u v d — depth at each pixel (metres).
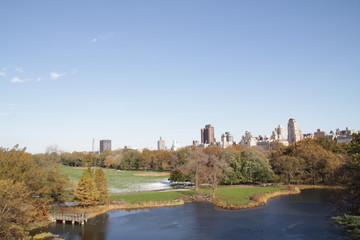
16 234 36.06
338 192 49.78
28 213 39.09
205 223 52.69
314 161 102.56
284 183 105.62
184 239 43.69
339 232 45.81
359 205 40.88
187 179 118.31
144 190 93.75
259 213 60.00
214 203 70.88
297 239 42.88
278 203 70.44
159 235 45.84
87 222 54.03
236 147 182.62
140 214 60.28
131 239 44.00
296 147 123.44
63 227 50.72
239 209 64.19
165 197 76.56
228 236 44.84
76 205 63.94
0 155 46.31
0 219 33.44
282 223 51.81
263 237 44.09
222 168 99.88
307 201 72.38
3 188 34.78
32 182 47.47
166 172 176.75
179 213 61.00
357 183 39.78
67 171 168.38
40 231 48.12
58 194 59.84
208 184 101.44
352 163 43.41
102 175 67.12
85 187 60.62
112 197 75.94
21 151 51.31
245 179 105.19
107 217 57.91
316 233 45.50
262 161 104.56
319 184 101.88
